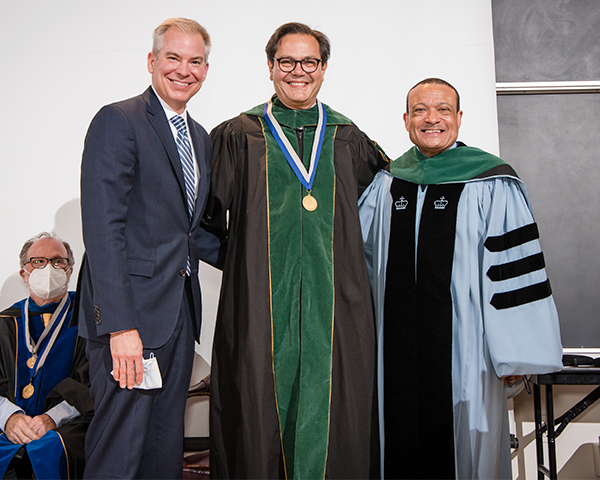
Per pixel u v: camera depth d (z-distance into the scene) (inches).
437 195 91.9
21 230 127.0
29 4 130.3
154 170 75.5
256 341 77.0
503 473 90.1
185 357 80.1
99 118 73.5
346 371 79.8
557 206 133.1
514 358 83.1
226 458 80.9
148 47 130.2
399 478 88.0
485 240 88.5
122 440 72.9
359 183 96.5
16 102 128.8
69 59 129.6
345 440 78.5
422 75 128.7
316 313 80.2
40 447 89.0
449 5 129.2
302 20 130.5
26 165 128.1
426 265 89.7
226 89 130.1
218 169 86.1
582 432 123.4
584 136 134.1
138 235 74.8
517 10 136.1
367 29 130.1
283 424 78.2
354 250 82.8
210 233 94.0
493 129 126.7
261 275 79.7
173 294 76.7
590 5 134.8
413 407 87.7
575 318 130.6
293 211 81.7
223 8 130.8
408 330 89.4
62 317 109.1
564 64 134.5
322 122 87.7
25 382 104.0
